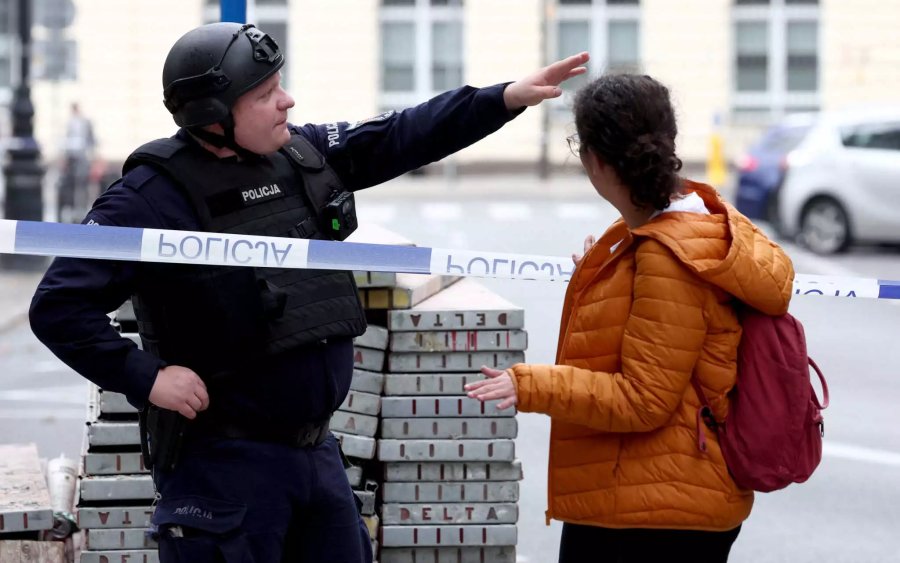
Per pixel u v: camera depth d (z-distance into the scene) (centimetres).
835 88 5769
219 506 555
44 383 1820
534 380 541
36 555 686
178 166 559
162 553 567
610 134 537
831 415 1523
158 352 564
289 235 573
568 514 559
